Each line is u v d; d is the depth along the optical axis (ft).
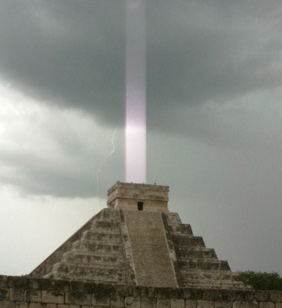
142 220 391.04
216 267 377.30
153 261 365.20
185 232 397.19
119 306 139.23
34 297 134.92
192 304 142.92
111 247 370.12
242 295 145.38
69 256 358.43
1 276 134.10
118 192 403.75
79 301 137.28
